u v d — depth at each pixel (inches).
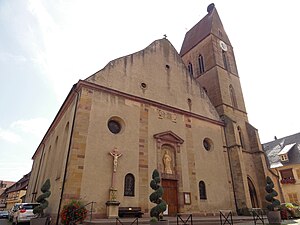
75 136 585.9
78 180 545.6
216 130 955.3
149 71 859.4
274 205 601.0
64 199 515.5
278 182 1003.9
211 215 749.3
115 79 746.8
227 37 1408.7
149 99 794.2
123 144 660.7
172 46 1014.4
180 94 917.2
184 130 840.3
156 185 464.8
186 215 689.6
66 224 451.2
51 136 997.8
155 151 721.0
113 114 682.8
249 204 815.7
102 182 578.6
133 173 642.2
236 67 1310.3
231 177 886.4
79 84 666.2
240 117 1106.1
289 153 1269.7
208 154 867.4
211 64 1205.1
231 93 1173.7
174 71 951.6
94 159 590.2
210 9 1498.5
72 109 685.9
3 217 1435.8
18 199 2044.8
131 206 598.2
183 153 790.5
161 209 424.5
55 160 766.5
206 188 788.6
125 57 813.9
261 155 987.3
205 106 985.5
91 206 535.2
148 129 738.8
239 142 947.3
